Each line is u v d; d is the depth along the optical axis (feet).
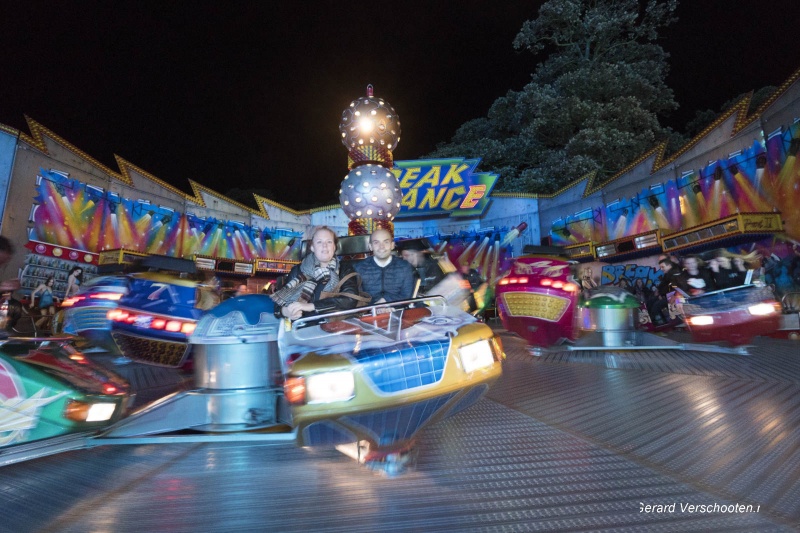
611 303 25.30
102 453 10.71
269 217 85.97
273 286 21.25
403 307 11.16
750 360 20.51
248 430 11.31
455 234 87.66
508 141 99.76
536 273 24.94
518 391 16.14
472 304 27.53
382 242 11.76
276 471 9.44
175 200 71.72
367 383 8.23
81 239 55.26
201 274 22.45
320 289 11.16
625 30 94.32
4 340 10.39
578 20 91.76
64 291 52.49
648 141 81.82
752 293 22.47
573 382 17.31
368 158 20.72
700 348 23.66
